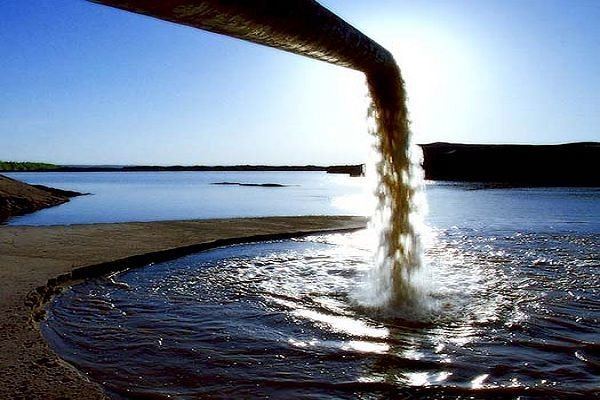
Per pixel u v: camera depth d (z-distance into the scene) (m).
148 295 4.13
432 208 15.21
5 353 2.60
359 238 7.57
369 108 4.01
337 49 2.17
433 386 2.42
